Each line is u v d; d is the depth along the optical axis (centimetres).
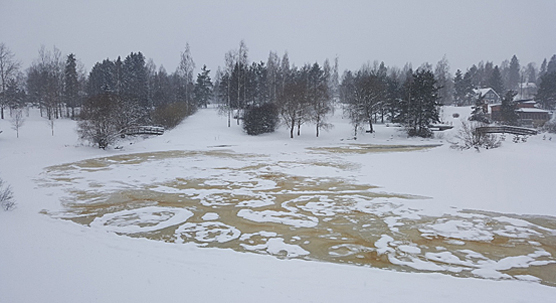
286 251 873
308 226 1084
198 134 4428
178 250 813
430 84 4525
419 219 1159
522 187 1561
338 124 5538
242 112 5453
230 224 1098
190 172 2086
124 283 562
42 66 6112
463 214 1212
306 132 4900
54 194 1481
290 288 579
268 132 4747
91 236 895
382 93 5259
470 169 1984
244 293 544
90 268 625
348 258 834
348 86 6925
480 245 933
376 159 2628
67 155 2789
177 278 598
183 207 1300
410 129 4647
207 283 581
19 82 6794
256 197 1463
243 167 2288
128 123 3541
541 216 1187
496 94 8338
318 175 1980
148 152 3200
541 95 6881
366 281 641
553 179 1672
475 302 552
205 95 7362
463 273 759
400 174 1962
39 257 668
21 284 542
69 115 5784
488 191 1518
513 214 1210
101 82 6862
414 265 800
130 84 6378
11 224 927
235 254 805
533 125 4888
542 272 772
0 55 4634
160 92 6378
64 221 1059
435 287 627
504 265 807
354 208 1293
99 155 2928
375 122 5994
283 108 4600
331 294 558
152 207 1294
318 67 7606
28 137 3481
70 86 5756
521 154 2277
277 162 2531
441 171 1983
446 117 6262
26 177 1878
